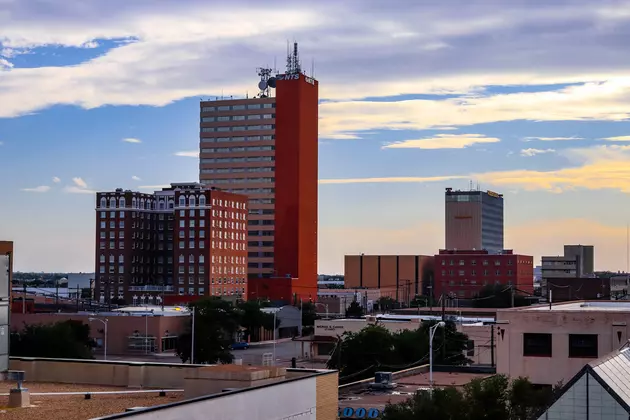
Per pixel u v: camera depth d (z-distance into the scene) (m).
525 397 63.59
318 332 179.62
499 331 72.00
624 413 40.50
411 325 163.75
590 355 70.12
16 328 186.62
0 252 170.75
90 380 40.72
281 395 35.06
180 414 28.72
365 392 83.06
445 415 62.75
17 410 31.84
